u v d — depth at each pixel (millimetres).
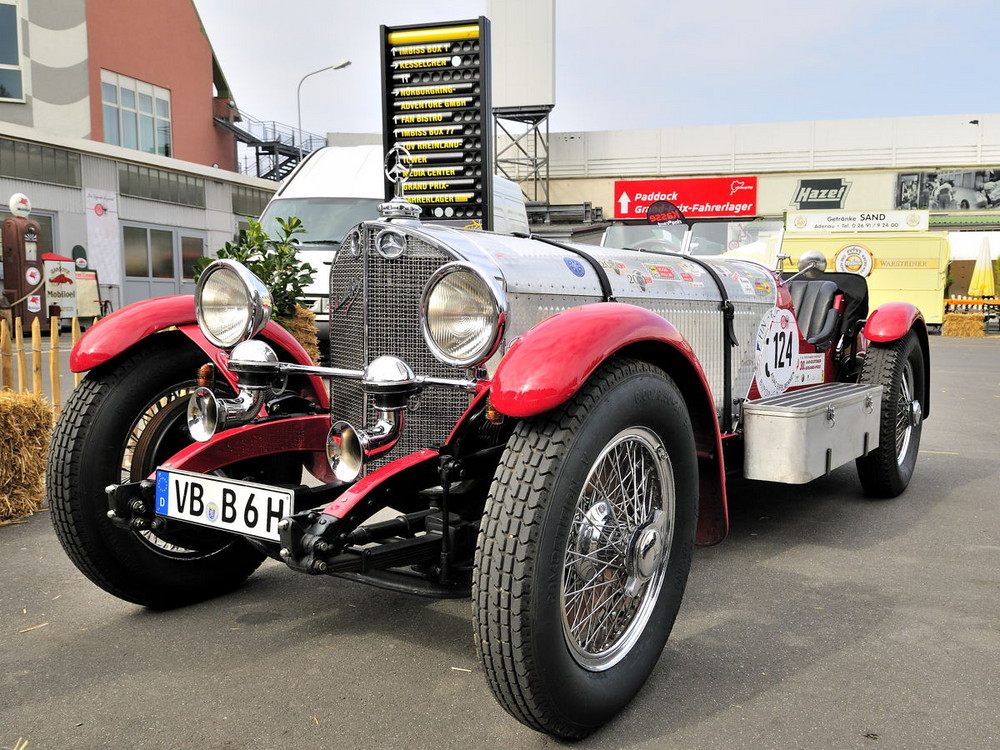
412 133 4879
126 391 2641
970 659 2377
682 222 4789
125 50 20734
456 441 2203
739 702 2139
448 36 4750
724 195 18609
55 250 16312
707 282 3279
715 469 2543
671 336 2201
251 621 2660
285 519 1996
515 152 29266
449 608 2783
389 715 2064
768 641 2504
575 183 29312
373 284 2436
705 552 3355
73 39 19281
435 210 4879
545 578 1799
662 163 28953
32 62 18656
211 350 2643
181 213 19484
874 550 3383
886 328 4023
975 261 21891
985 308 19781
